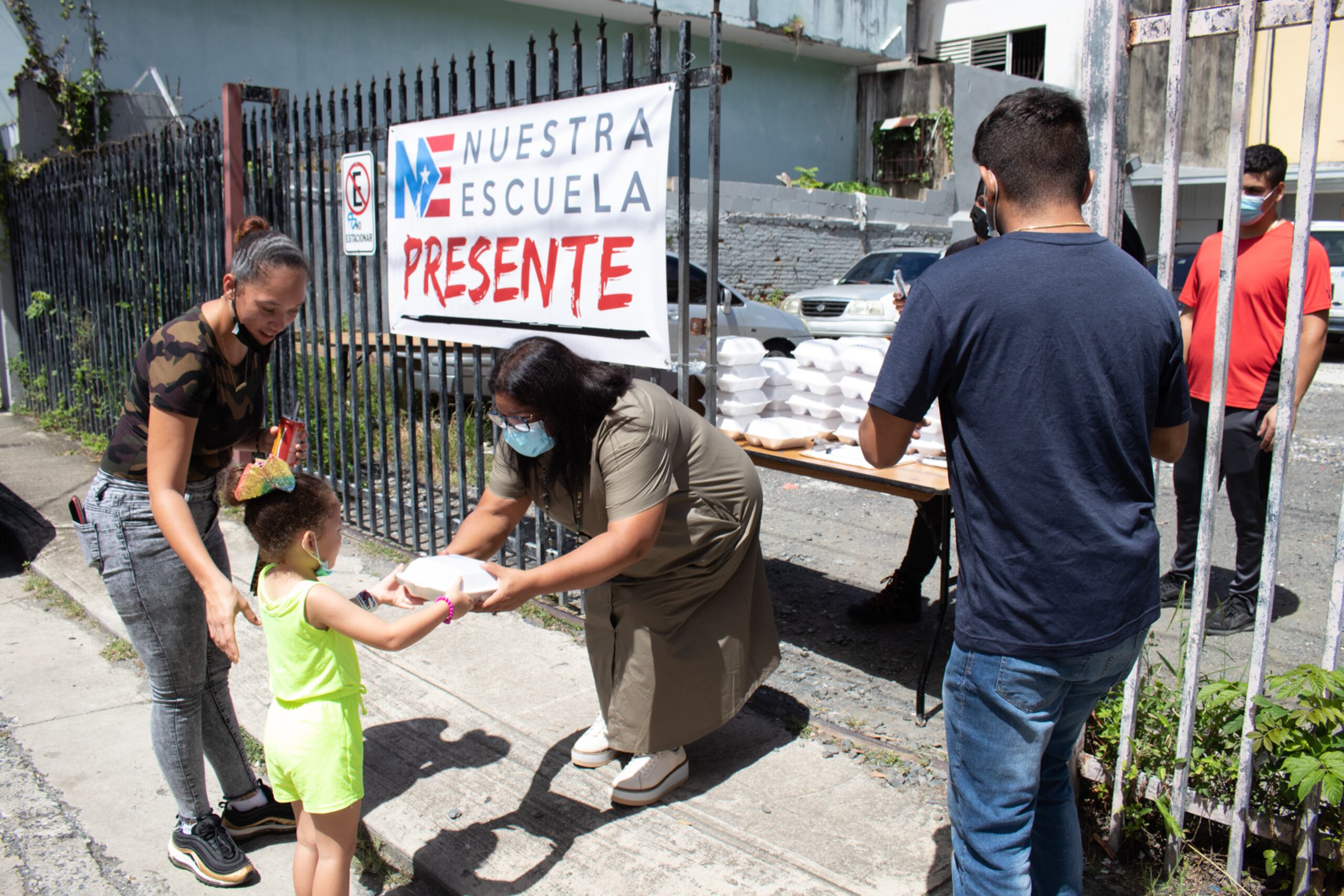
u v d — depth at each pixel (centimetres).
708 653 296
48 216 888
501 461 286
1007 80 1998
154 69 1091
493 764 325
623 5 1526
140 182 714
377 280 518
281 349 599
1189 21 235
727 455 292
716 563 289
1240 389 404
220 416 261
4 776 337
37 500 662
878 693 377
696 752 331
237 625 446
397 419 522
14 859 290
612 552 253
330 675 238
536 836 285
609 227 382
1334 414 958
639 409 257
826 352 400
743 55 1873
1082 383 176
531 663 400
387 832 289
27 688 404
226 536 581
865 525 617
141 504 258
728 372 404
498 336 434
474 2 1448
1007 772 192
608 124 377
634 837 282
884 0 1958
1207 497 244
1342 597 236
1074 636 181
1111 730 276
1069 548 179
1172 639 414
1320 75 218
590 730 325
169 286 693
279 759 237
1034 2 2003
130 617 262
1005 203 194
